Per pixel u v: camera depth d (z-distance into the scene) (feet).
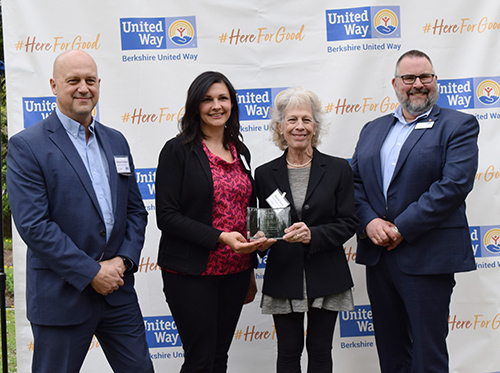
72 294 6.63
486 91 9.89
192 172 7.27
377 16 9.84
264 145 9.99
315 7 9.83
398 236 7.82
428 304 7.94
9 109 9.59
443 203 7.59
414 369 8.04
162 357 10.04
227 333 7.86
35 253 6.47
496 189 9.93
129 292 7.22
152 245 9.96
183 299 7.31
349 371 10.18
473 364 10.03
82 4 9.64
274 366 10.09
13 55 9.57
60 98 6.70
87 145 6.94
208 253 7.26
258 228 7.19
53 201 6.56
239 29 9.83
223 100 7.50
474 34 9.87
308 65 9.89
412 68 8.09
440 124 8.02
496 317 10.03
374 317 8.57
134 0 9.71
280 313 7.49
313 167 7.64
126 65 9.75
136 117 9.82
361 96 9.92
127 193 7.20
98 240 6.70
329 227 7.36
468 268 7.95
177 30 9.77
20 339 9.68
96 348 9.96
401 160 8.01
